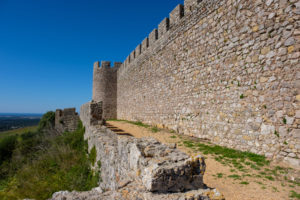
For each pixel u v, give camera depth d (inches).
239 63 300.7
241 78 295.7
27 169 437.4
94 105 470.9
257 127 265.3
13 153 617.0
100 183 260.1
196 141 361.7
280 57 240.2
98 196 106.7
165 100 545.3
